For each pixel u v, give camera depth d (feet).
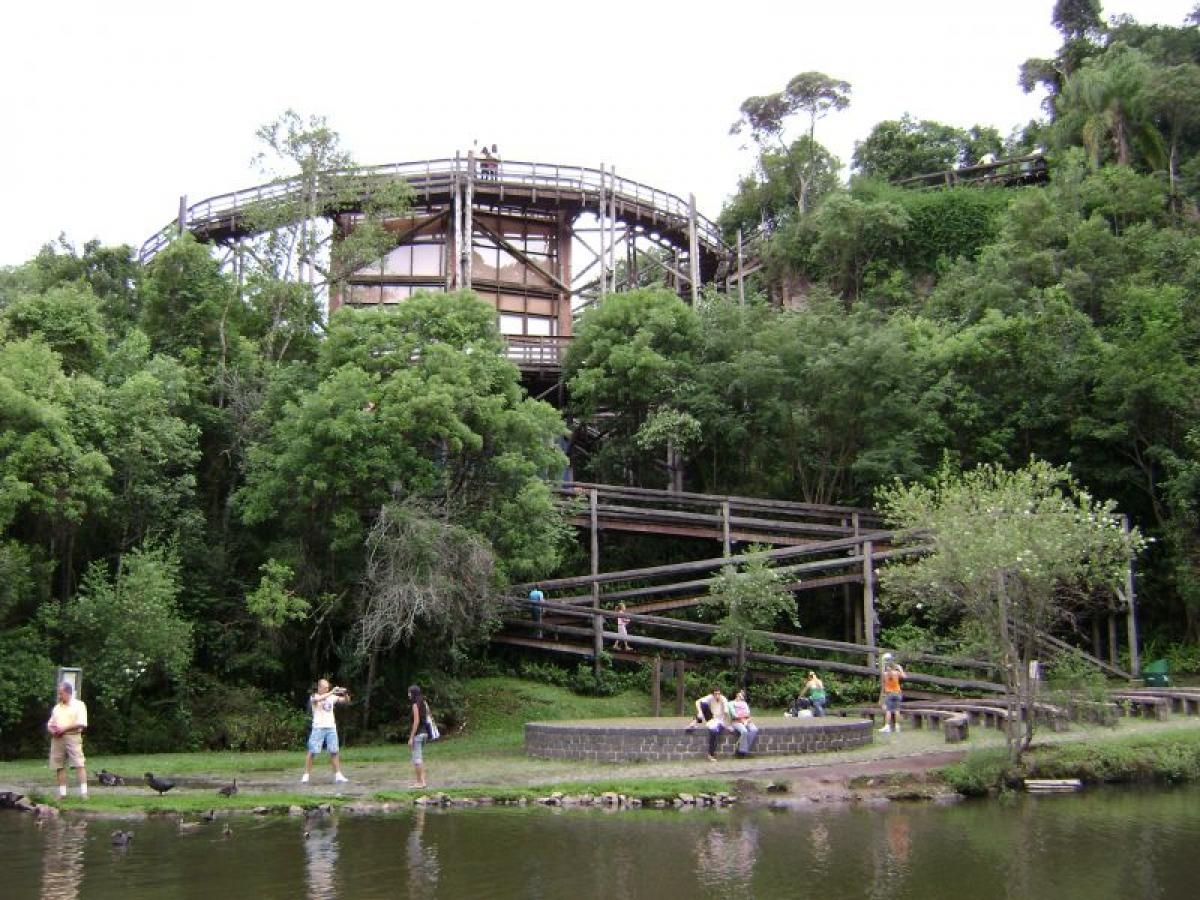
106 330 106.63
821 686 88.02
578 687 100.83
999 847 44.80
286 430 87.25
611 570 118.73
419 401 83.35
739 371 119.34
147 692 84.12
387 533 82.38
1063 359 120.57
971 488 77.87
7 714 72.74
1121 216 156.76
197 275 107.14
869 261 169.58
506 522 87.20
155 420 88.07
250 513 85.10
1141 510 119.55
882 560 110.63
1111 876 39.78
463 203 136.56
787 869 40.42
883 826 49.42
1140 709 86.12
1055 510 68.23
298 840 44.88
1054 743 67.51
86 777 60.03
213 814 50.24
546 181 138.51
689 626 102.78
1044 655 99.25
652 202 145.59
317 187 112.68
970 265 154.20
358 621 84.07
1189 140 172.76
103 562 81.35
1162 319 118.01
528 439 90.94
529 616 105.09
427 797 54.19
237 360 103.76
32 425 75.61
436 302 95.30
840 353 116.57
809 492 126.21
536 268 146.30
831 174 188.85
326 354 91.91
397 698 88.28
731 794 56.13
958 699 99.25
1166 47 191.93
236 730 81.05
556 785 56.75
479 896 36.01
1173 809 54.54
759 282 182.80
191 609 88.38
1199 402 109.91
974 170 203.72
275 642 85.97
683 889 37.24
